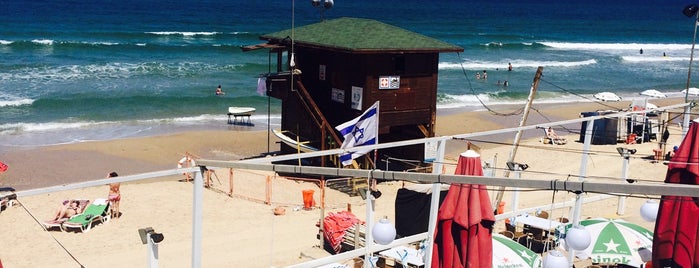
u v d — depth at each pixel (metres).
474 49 84.81
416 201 17.75
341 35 25.25
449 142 34.88
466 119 42.12
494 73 63.97
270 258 17.47
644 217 12.57
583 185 6.97
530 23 131.00
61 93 44.81
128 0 134.25
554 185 7.20
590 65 73.25
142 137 34.28
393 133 27.39
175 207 21.84
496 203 20.02
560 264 10.42
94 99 42.41
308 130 26.47
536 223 18.00
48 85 47.44
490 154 31.09
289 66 26.08
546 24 130.38
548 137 34.25
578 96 53.88
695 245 10.66
